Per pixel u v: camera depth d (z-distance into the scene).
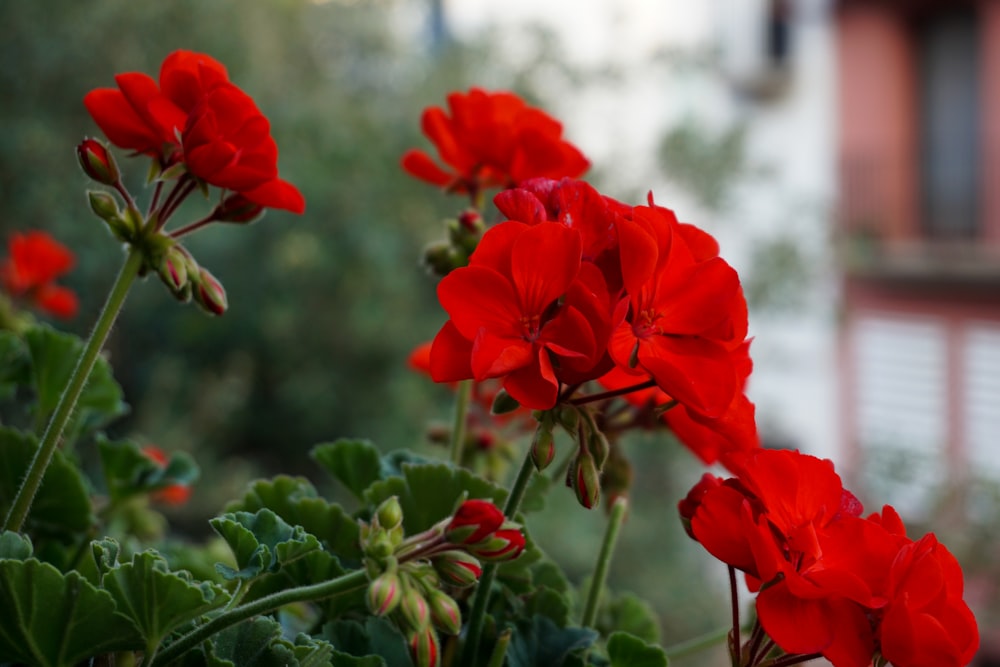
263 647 0.73
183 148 0.80
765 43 8.70
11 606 0.64
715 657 4.76
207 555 1.20
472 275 0.66
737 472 0.71
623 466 1.05
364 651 0.83
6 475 0.94
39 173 5.37
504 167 1.07
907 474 6.43
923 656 0.61
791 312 7.71
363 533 0.65
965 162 8.24
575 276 0.66
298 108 6.27
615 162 7.20
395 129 6.59
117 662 0.72
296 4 6.71
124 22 5.45
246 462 6.46
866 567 0.66
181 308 6.38
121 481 1.12
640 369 0.67
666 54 7.24
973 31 8.16
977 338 7.99
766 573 0.62
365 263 6.36
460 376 0.66
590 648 0.92
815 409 8.84
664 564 5.56
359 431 6.47
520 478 0.73
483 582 0.79
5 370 1.12
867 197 8.48
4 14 5.17
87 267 5.43
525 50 6.98
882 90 8.40
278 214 6.33
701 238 0.79
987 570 5.62
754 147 9.20
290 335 6.55
